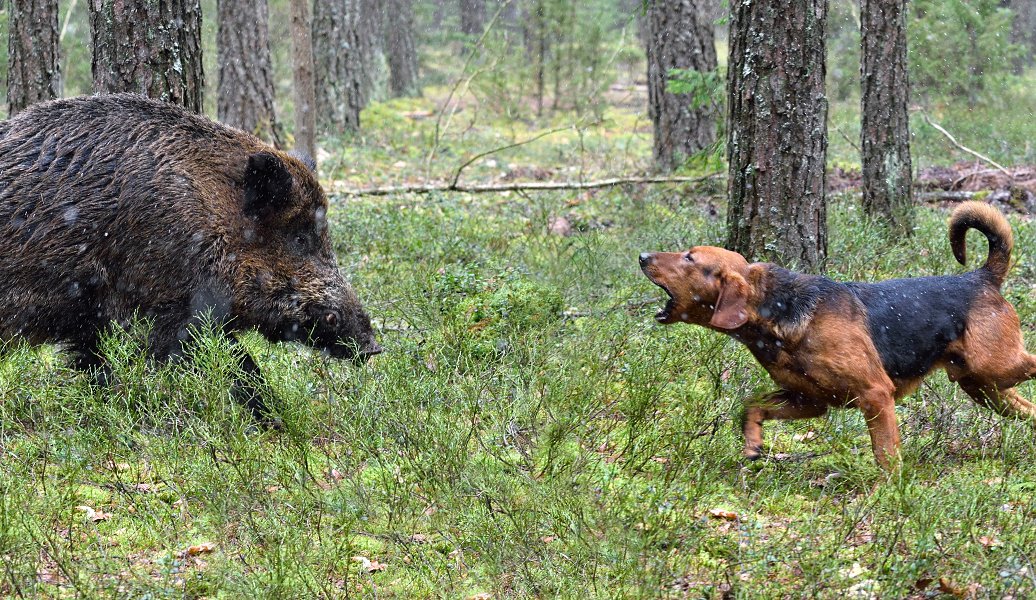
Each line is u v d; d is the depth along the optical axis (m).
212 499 5.03
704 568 4.54
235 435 5.62
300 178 6.50
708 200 13.05
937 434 5.75
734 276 5.37
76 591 4.22
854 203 12.23
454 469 5.37
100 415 5.76
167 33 7.95
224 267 6.26
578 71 28.09
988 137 19.19
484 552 4.63
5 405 5.95
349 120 23.42
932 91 21.17
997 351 5.67
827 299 5.40
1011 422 5.78
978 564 4.33
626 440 6.00
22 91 11.02
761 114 8.09
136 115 6.18
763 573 4.34
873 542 4.62
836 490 5.42
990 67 21.23
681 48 15.08
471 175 18.09
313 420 6.09
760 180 8.16
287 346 6.84
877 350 5.43
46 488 5.27
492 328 7.71
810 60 8.02
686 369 6.88
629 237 10.81
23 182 5.84
